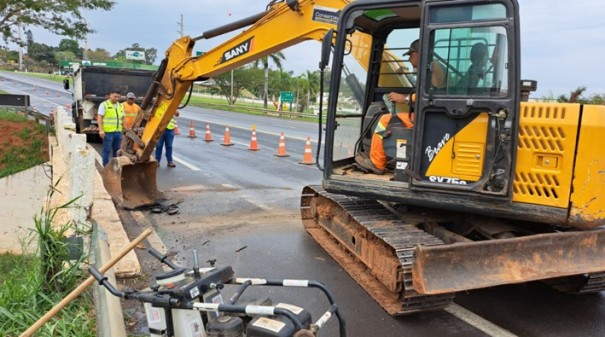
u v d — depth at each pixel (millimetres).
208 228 7469
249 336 3027
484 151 4477
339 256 6125
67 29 20984
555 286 5359
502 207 4473
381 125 5539
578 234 4555
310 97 45938
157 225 7578
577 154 4191
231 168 12695
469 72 4492
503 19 4297
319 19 6449
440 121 4668
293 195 9766
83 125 16391
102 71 16453
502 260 4301
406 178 5086
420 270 4035
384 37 6277
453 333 4391
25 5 19141
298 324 2996
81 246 5012
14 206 13516
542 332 4422
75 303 4535
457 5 4484
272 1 6957
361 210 5699
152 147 8641
